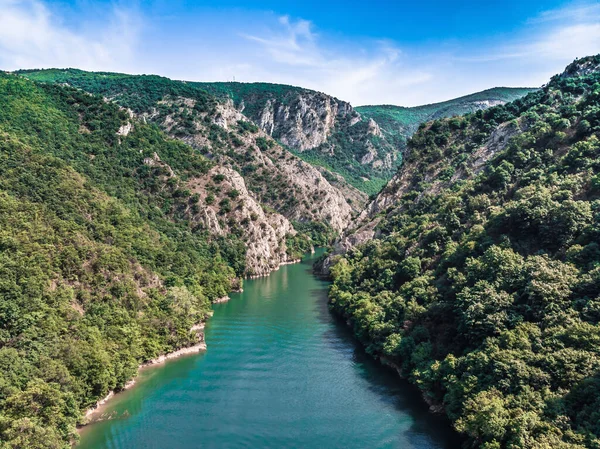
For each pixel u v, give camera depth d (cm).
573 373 4884
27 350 5784
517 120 12438
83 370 6059
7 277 6481
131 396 6694
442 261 8756
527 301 6222
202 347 8644
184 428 5834
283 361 8044
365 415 6169
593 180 7512
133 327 7725
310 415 6175
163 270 10550
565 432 4331
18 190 8600
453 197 10650
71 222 8675
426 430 5778
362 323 8825
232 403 6500
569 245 6844
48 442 4747
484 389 5378
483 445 4691
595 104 10038
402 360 7438
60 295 6988
